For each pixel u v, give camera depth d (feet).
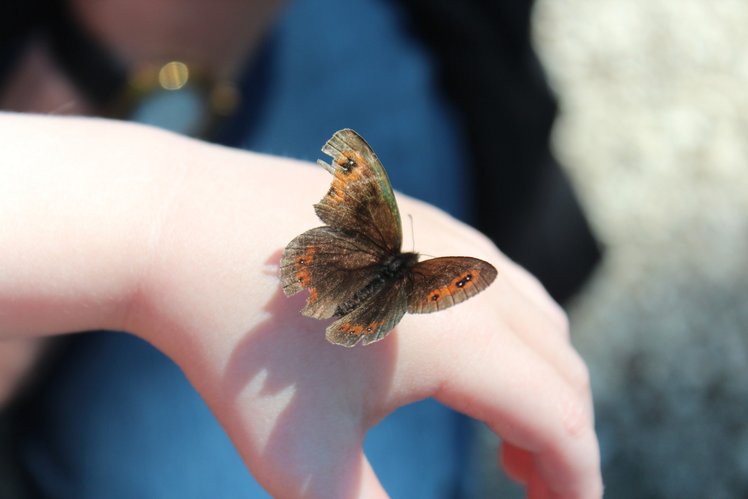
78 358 1.42
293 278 1.04
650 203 2.56
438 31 1.63
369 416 1.08
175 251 1.08
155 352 1.43
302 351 1.07
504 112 1.63
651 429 2.11
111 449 1.40
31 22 1.37
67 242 1.07
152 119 1.43
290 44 1.60
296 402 1.06
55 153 1.09
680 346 2.26
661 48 2.94
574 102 2.75
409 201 1.22
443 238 1.18
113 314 1.09
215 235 1.08
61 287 1.07
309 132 1.55
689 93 2.84
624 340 2.26
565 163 2.59
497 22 1.58
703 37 3.00
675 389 2.19
